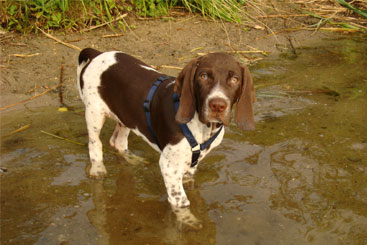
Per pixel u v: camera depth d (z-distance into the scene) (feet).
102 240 4.33
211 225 4.55
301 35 9.03
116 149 5.60
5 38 7.72
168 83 4.55
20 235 4.34
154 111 4.54
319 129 6.01
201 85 4.06
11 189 4.88
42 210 4.65
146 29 8.54
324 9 10.26
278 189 5.02
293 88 7.02
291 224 4.57
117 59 4.98
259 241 4.38
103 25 8.48
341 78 7.34
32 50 7.45
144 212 4.69
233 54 8.05
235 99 4.19
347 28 9.39
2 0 7.98
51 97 6.50
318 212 4.71
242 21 9.32
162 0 9.23
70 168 5.24
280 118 6.24
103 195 4.89
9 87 6.61
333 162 5.41
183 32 8.60
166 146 4.44
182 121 4.16
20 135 5.72
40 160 5.32
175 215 4.64
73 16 8.25
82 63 5.37
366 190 4.99
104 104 5.04
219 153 5.54
